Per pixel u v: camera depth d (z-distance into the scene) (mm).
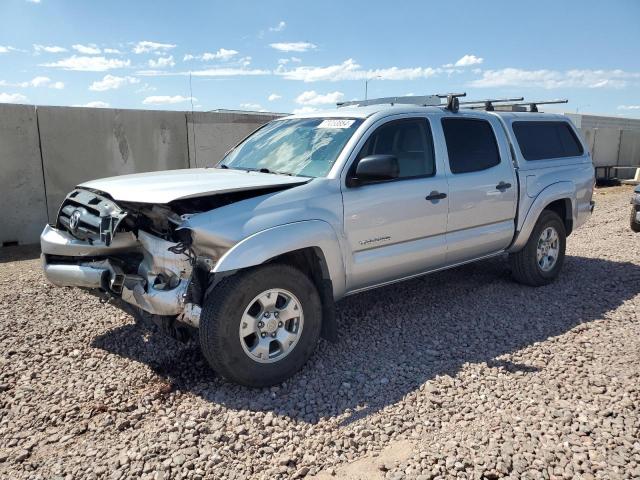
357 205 4367
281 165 4809
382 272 4688
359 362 4332
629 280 6531
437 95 5785
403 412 3557
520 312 5438
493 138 5758
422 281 6539
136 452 3123
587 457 3027
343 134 4664
